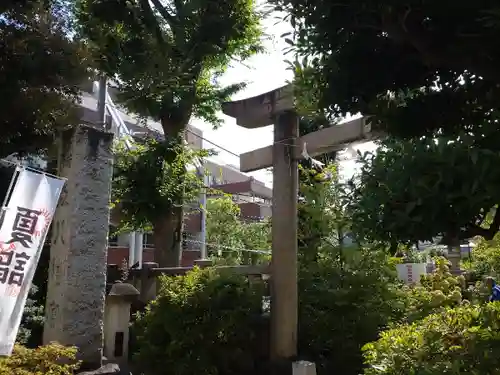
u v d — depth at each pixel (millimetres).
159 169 9477
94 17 8211
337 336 6719
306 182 8406
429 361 3250
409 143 2676
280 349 6535
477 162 2109
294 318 6621
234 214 21281
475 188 2078
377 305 7027
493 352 2951
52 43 6426
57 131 6578
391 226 2531
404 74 2781
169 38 9695
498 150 2174
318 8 2480
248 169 7527
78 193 5180
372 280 7164
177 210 10078
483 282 10141
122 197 9312
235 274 6961
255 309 6918
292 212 6793
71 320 4941
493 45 2178
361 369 6520
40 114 6719
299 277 7320
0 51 6121
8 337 3971
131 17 8344
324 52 2787
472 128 2816
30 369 4102
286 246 6730
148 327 6645
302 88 3080
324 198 7785
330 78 2830
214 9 9172
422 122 2916
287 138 6820
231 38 9672
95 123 8656
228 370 6469
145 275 8992
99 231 5285
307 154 6609
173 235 9969
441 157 2270
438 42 2369
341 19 2510
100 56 7695
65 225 5168
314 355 6758
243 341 6605
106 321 6793
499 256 10578
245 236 19250
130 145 11453
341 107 2936
